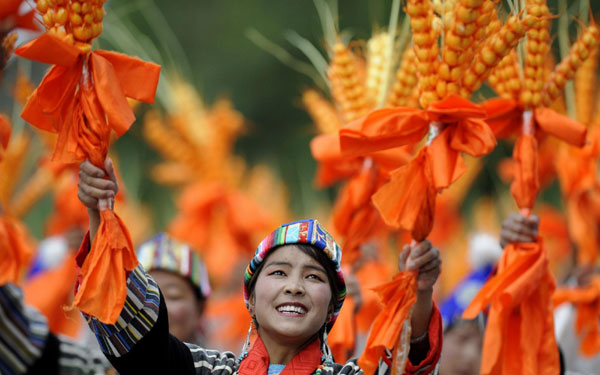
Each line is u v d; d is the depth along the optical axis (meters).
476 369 14.01
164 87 22.52
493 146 10.42
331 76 13.80
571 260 18.12
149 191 35.88
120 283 9.20
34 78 18.00
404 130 10.66
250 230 23.20
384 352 10.23
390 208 10.45
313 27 41.19
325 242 9.98
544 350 11.61
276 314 9.76
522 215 11.74
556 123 11.87
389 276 15.23
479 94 12.36
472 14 10.27
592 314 15.59
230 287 21.97
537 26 11.77
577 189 16.58
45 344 11.93
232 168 23.80
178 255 14.24
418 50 10.60
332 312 10.23
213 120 23.28
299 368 9.84
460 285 16.12
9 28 9.93
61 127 9.63
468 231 30.58
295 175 41.06
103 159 9.44
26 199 20.89
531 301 11.67
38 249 19.89
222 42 42.66
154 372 9.63
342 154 10.82
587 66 15.23
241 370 9.92
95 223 9.47
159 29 41.94
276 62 42.22
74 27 9.48
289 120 42.69
